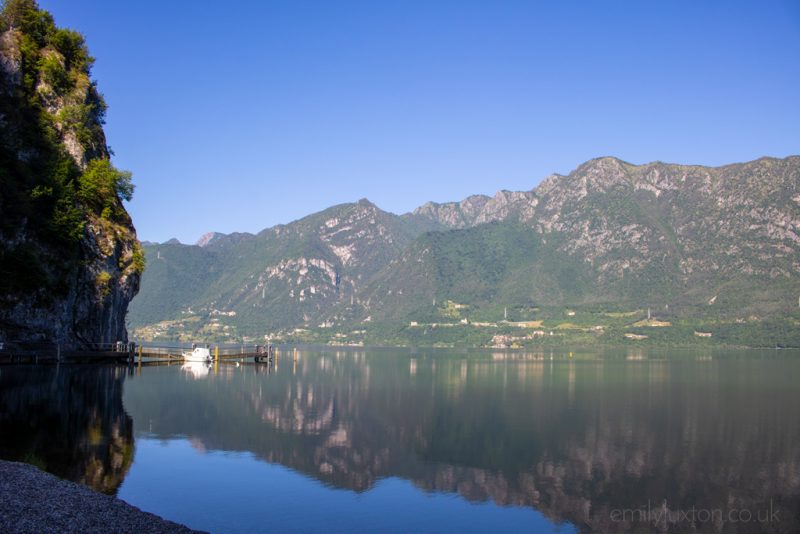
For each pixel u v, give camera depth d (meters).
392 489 43.09
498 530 36.50
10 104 114.00
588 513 40.31
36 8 132.00
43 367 98.88
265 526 33.81
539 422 71.38
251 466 46.06
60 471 39.91
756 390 108.31
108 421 58.59
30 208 102.25
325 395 92.44
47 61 126.19
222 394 85.56
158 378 100.94
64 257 107.88
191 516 34.34
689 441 61.62
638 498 43.50
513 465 51.38
